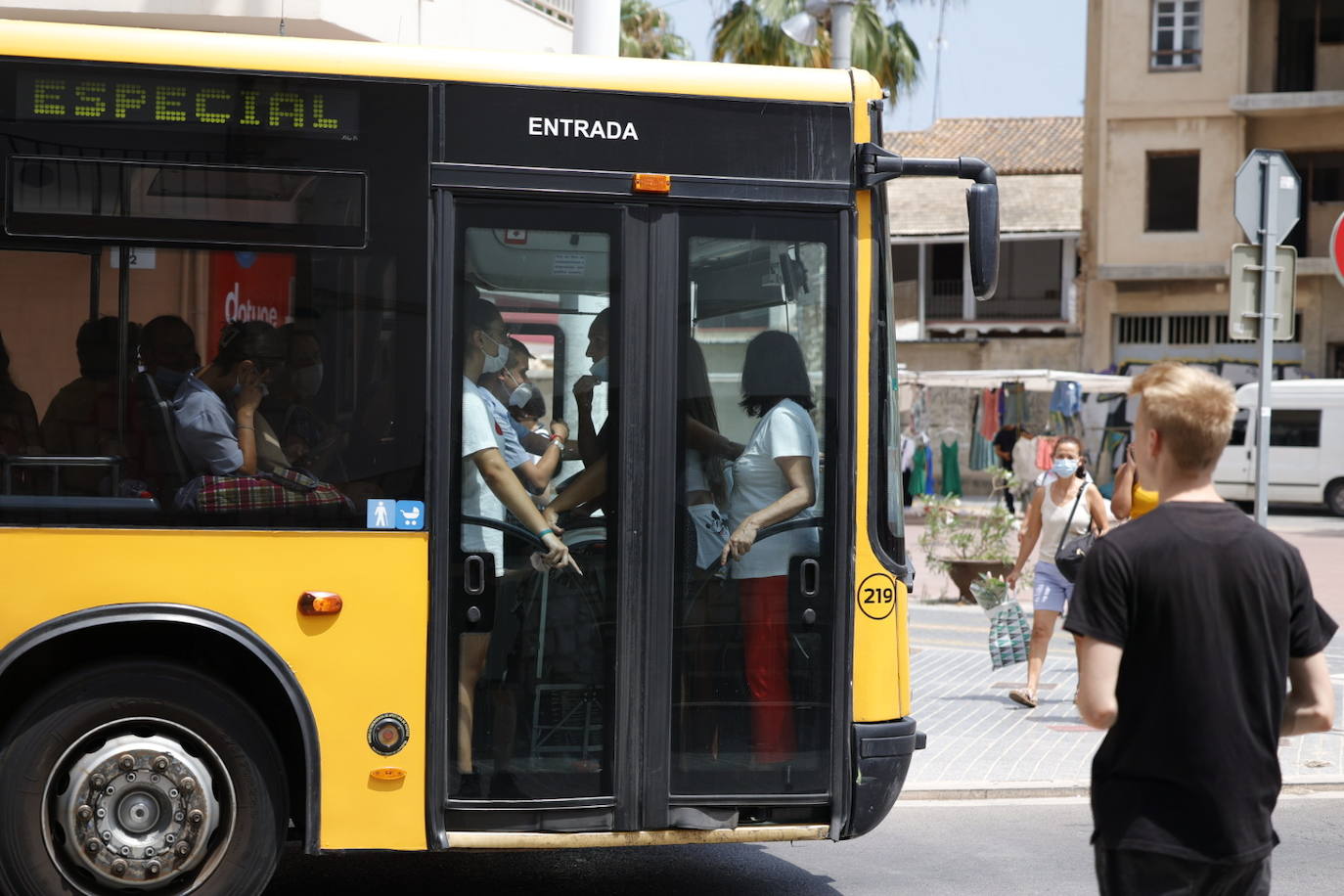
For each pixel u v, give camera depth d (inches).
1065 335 1727.4
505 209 229.8
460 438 226.4
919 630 613.9
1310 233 1507.1
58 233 216.2
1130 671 146.8
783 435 238.1
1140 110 1535.4
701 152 236.8
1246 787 143.1
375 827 222.1
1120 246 1547.7
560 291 231.8
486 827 227.1
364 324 224.1
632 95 235.1
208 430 218.4
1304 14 1526.8
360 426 223.3
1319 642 149.7
